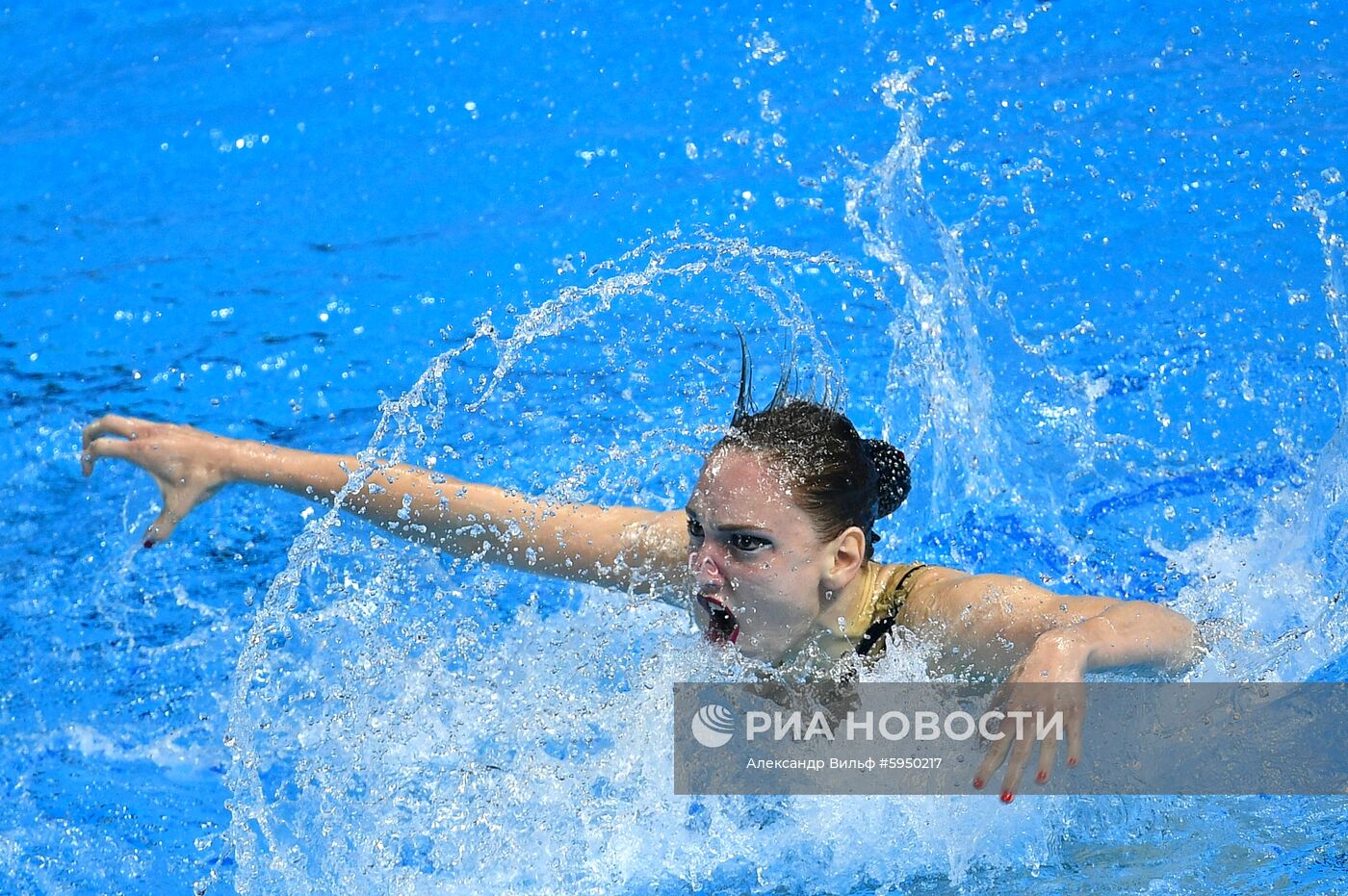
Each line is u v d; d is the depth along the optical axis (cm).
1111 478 1238
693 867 787
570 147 1784
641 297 1481
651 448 1231
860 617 808
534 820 804
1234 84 1839
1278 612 1023
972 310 1453
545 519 910
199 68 2036
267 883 788
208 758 950
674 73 1942
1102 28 2005
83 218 1709
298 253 1614
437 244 1606
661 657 847
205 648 1054
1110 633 729
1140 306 1462
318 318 1479
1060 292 1479
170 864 841
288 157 1814
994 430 1297
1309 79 1836
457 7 2175
